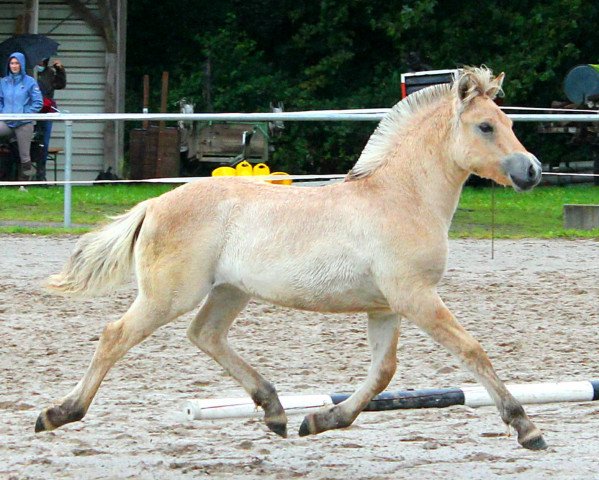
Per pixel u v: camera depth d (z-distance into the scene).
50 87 31.11
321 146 40.44
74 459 8.82
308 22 45.03
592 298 16.94
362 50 43.66
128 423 10.09
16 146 29.12
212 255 9.11
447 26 41.00
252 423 10.29
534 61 39.03
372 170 9.18
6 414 10.41
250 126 33.53
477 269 19.59
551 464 8.63
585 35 41.00
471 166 9.03
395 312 8.89
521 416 8.68
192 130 33.59
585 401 10.09
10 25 36.75
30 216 25.02
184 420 9.95
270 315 15.58
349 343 13.84
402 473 8.47
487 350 13.42
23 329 14.47
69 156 23.25
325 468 8.62
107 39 36.75
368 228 8.84
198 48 46.03
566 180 37.03
